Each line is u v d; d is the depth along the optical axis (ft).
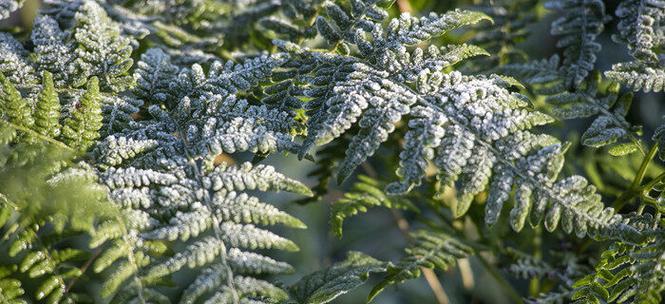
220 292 3.58
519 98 3.79
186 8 4.49
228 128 3.80
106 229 3.59
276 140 3.78
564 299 4.30
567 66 4.33
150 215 3.68
